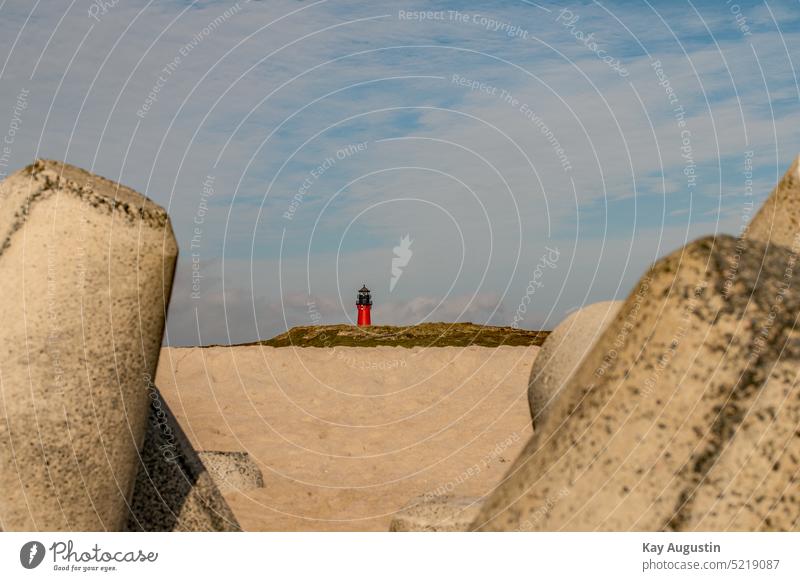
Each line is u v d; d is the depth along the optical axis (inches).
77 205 137.5
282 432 330.3
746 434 89.8
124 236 139.3
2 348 133.3
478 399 382.0
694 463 90.0
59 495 135.3
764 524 88.0
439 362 444.8
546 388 217.2
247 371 423.2
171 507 163.6
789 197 183.6
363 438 327.0
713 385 90.9
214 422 340.8
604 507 90.7
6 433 132.4
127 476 144.9
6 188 140.9
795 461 89.0
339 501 251.8
